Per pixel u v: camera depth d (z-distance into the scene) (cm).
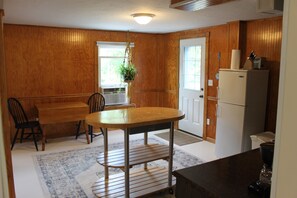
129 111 325
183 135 556
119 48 580
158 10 333
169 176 308
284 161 73
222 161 173
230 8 316
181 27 506
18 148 462
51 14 366
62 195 305
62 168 379
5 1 285
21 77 487
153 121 275
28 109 499
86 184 332
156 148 323
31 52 490
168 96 627
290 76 70
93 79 554
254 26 416
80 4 301
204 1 228
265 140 355
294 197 70
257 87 388
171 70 610
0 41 218
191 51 548
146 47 611
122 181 316
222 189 133
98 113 311
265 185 127
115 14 363
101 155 306
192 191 143
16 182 334
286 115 71
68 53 523
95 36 546
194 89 547
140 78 613
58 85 521
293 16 68
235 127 396
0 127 73
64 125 532
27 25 479
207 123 516
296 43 68
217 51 479
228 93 403
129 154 298
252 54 398
